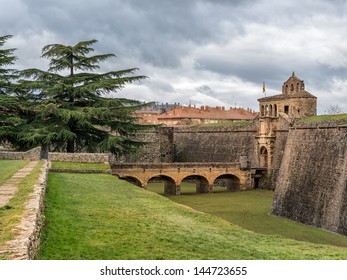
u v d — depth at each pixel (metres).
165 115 134.50
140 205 26.91
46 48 61.84
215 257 16.30
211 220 24.58
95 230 18.64
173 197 66.38
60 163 49.03
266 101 87.06
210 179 71.75
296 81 85.44
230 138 85.94
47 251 14.88
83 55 63.47
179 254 16.19
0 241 11.45
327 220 44.53
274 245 20.42
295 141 56.16
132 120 64.12
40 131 55.84
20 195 18.69
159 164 67.56
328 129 50.00
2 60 60.31
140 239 17.89
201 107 137.88
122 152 63.16
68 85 59.22
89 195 28.69
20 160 48.41
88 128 61.53
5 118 58.44
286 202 53.03
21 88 60.19
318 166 49.72
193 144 93.69
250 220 49.09
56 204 23.64
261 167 76.88
